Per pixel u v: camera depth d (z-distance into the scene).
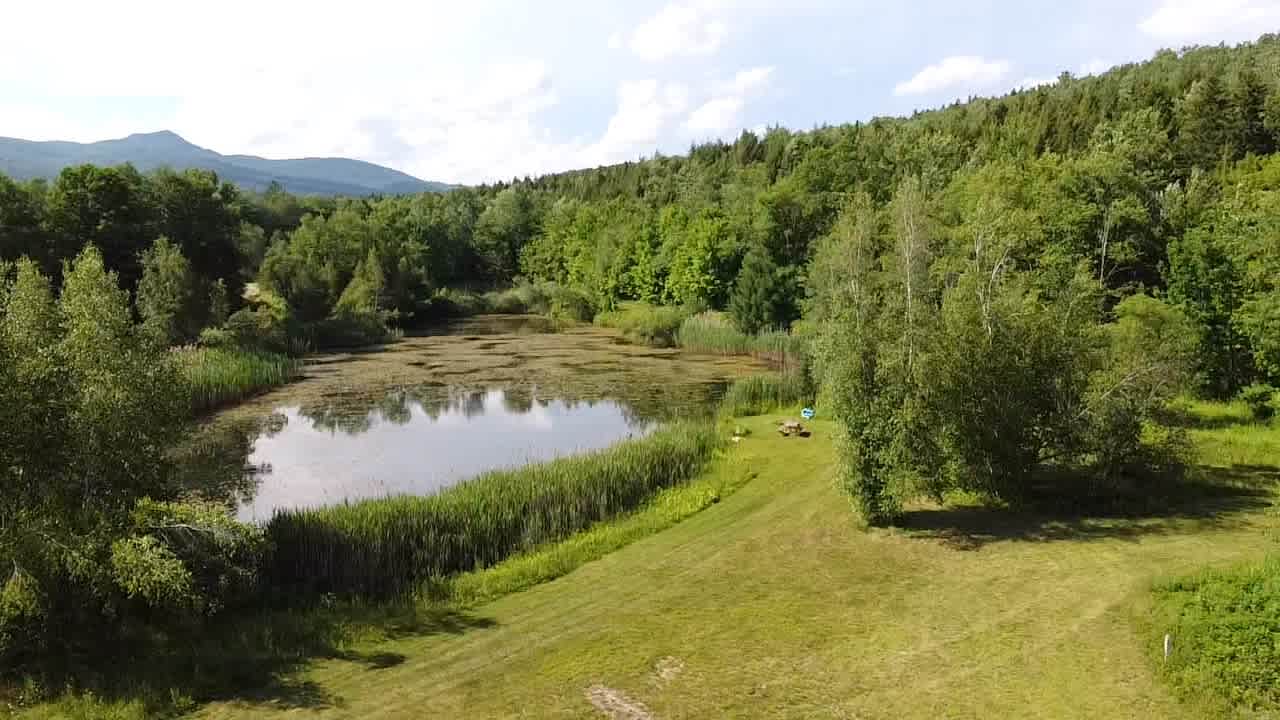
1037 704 13.22
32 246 55.97
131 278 60.91
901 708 13.48
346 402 46.09
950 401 22.75
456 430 39.56
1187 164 71.88
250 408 44.25
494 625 17.62
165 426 18.23
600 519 24.70
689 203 111.94
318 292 77.94
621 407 44.69
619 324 84.19
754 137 151.62
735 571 20.22
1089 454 24.14
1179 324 37.38
